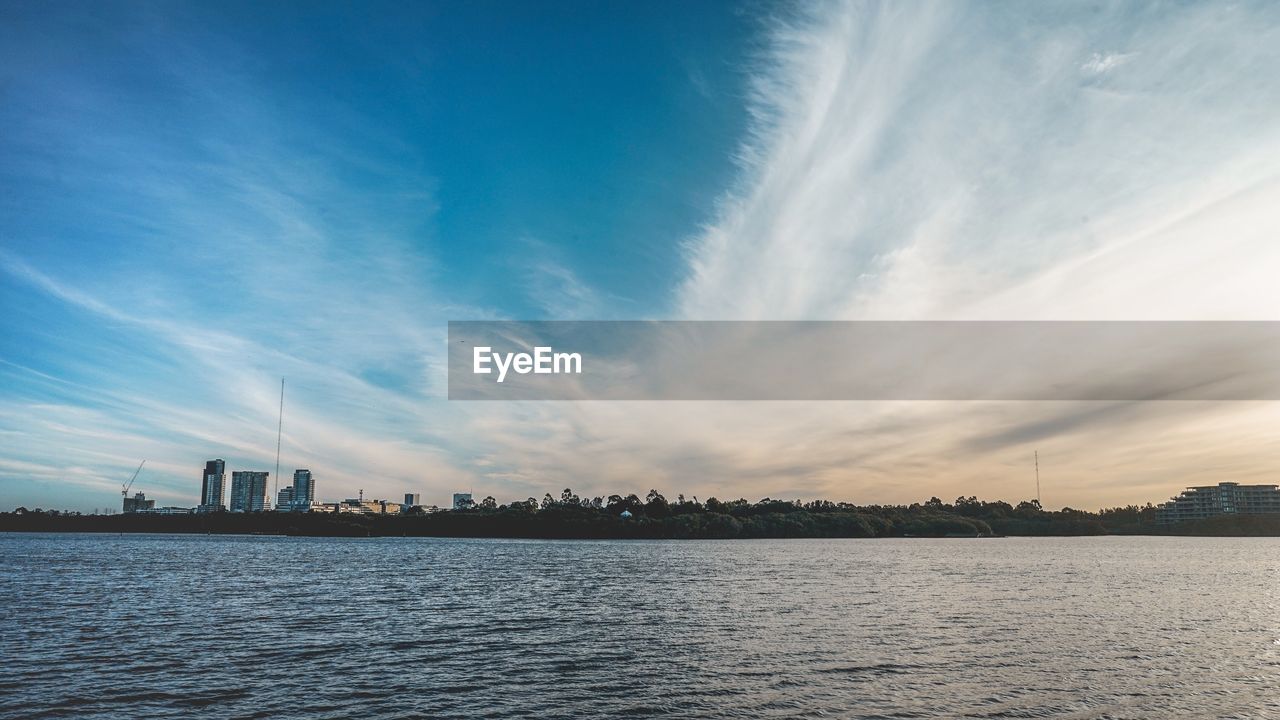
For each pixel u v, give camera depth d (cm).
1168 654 4388
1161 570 12738
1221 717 3125
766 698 3350
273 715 3084
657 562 14700
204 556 16975
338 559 15788
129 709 3169
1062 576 10831
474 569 12338
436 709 3178
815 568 12638
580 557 17050
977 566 13400
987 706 3231
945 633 5091
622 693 3434
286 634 5059
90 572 11231
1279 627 5516
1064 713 3148
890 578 10219
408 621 5722
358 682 3634
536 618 5897
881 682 3634
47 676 3738
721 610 6397
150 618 5872
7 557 15950
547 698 3353
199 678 3703
